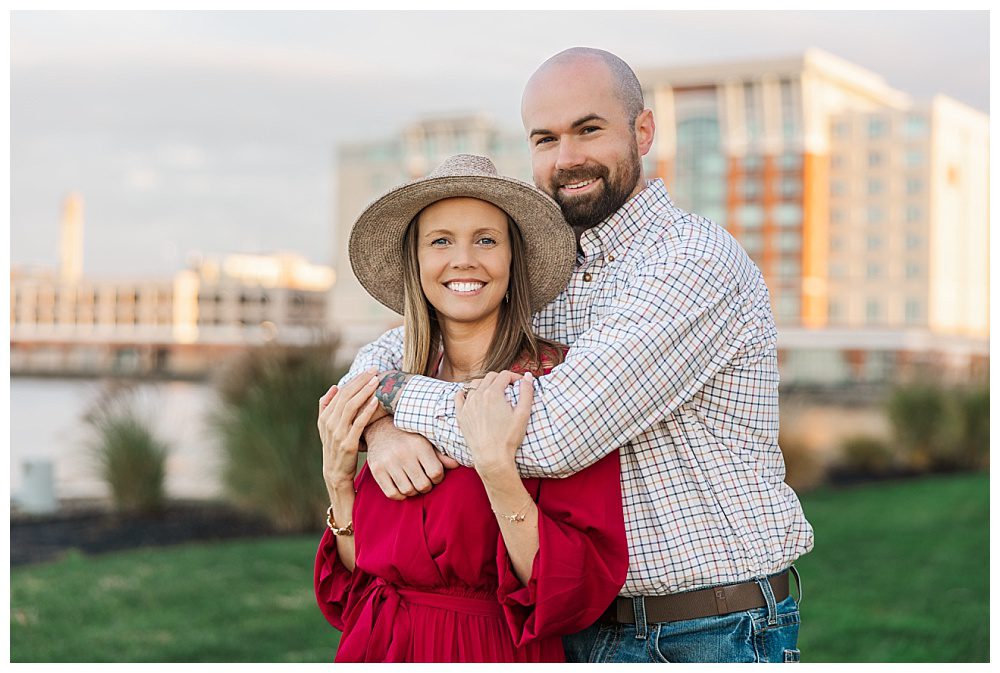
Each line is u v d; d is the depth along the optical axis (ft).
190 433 31.81
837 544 26.27
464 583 6.21
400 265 7.07
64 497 32.76
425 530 6.19
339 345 29.43
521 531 5.93
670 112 101.76
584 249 7.05
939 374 44.98
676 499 6.45
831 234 99.45
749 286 6.64
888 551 25.35
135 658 15.94
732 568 6.48
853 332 91.66
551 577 5.86
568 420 5.91
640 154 7.10
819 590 21.54
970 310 98.37
